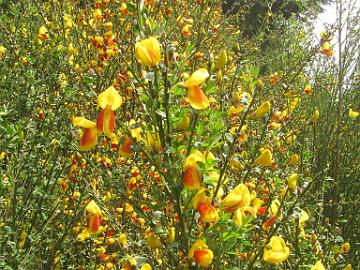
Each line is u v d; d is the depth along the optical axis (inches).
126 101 111.2
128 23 143.3
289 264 94.9
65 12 178.7
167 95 68.4
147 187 97.2
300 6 234.8
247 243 71.2
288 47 233.3
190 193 70.3
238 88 125.7
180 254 75.2
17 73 148.6
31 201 111.4
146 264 71.8
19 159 102.7
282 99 135.9
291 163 110.6
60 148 108.7
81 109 127.6
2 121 87.1
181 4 150.1
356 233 165.9
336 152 183.9
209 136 70.6
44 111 122.6
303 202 89.9
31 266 108.5
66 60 139.4
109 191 106.1
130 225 102.0
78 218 106.7
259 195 103.0
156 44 66.9
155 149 70.8
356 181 183.6
